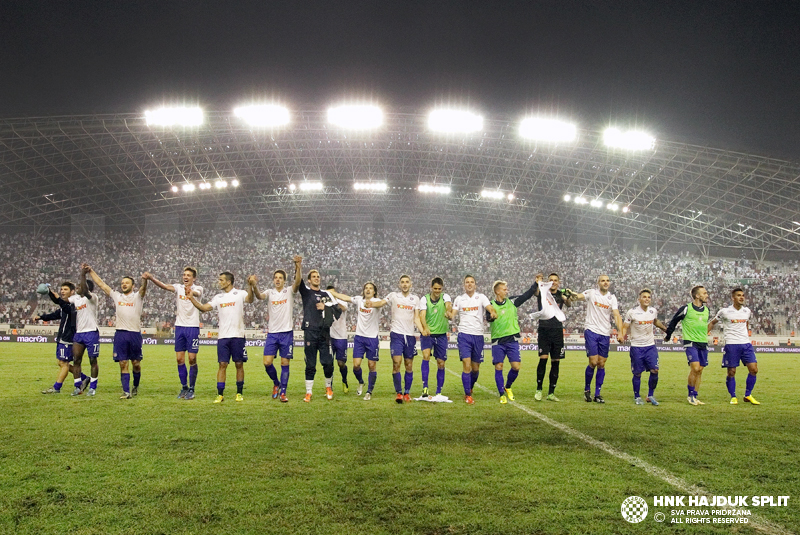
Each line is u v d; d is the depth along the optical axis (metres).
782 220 42.03
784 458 5.44
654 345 9.35
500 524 3.71
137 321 9.41
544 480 4.62
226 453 5.45
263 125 33.44
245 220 50.81
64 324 9.87
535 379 13.94
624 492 4.36
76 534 3.55
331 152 39.41
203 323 38.91
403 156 40.12
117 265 43.03
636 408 8.72
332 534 3.54
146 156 38.00
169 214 48.66
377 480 4.59
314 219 51.44
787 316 38.62
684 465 5.16
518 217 50.91
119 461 5.16
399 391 9.03
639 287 43.62
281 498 4.16
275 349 9.21
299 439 6.06
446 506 4.01
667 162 37.81
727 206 42.53
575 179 42.03
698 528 3.69
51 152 35.56
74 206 44.06
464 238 51.88
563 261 48.56
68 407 8.24
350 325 33.88
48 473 4.78
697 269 46.38
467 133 36.69
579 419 7.50
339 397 9.71
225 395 9.90
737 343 9.62
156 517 3.81
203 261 45.22
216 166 40.44
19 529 3.62
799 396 10.65
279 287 9.23
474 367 9.47
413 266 46.44
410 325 9.38
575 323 38.25
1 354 20.56
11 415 7.53
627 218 48.19
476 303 9.39
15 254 43.16
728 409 8.73
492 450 5.61
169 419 7.25
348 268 45.56
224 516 3.82
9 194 40.44
